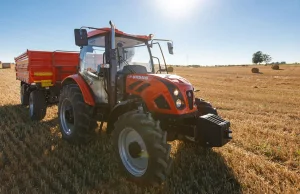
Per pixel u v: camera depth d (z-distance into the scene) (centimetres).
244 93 1590
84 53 519
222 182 351
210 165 399
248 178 362
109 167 390
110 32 441
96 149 468
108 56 446
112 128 424
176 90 372
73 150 454
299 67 5669
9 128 589
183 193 319
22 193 320
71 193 325
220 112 880
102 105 464
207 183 344
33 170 383
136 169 357
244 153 456
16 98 1070
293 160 436
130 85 418
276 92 1684
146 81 397
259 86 2170
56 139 522
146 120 334
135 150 351
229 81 2736
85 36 403
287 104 1132
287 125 692
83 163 408
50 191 322
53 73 722
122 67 466
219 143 368
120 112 411
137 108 397
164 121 391
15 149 452
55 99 743
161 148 319
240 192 327
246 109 974
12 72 3266
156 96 380
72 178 356
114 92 436
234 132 601
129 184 349
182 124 395
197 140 396
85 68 514
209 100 1236
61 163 398
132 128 347
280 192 327
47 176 356
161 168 321
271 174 380
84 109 472
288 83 2441
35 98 673
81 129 470
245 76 3531
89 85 496
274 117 820
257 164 405
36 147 463
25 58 737
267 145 505
